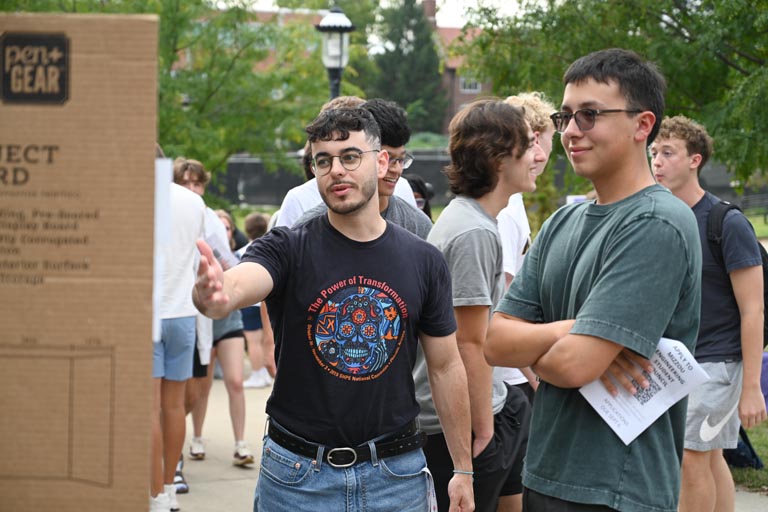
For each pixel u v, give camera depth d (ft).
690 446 14.44
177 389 18.03
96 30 5.01
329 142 9.21
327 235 9.42
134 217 5.06
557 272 9.37
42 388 5.12
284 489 9.23
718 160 27.73
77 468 5.16
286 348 9.32
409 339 9.48
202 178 20.62
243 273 8.77
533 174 13.05
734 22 27.14
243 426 22.21
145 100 5.03
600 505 8.66
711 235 14.62
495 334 9.46
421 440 9.66
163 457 18.28
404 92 218.18
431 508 9.73
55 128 5.04
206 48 45.98
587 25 29.37
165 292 17.19
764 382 17.63
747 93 26.05
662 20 29.43
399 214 13.34
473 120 11.93
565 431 8.97
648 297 8.43
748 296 14.42
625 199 9.02
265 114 47.78
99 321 5.09
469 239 11.43
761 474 20.35
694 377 8.49
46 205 5.06
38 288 5.08
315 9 49.52
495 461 11.99
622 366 8.67
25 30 5.01
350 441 9.20
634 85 8.92
